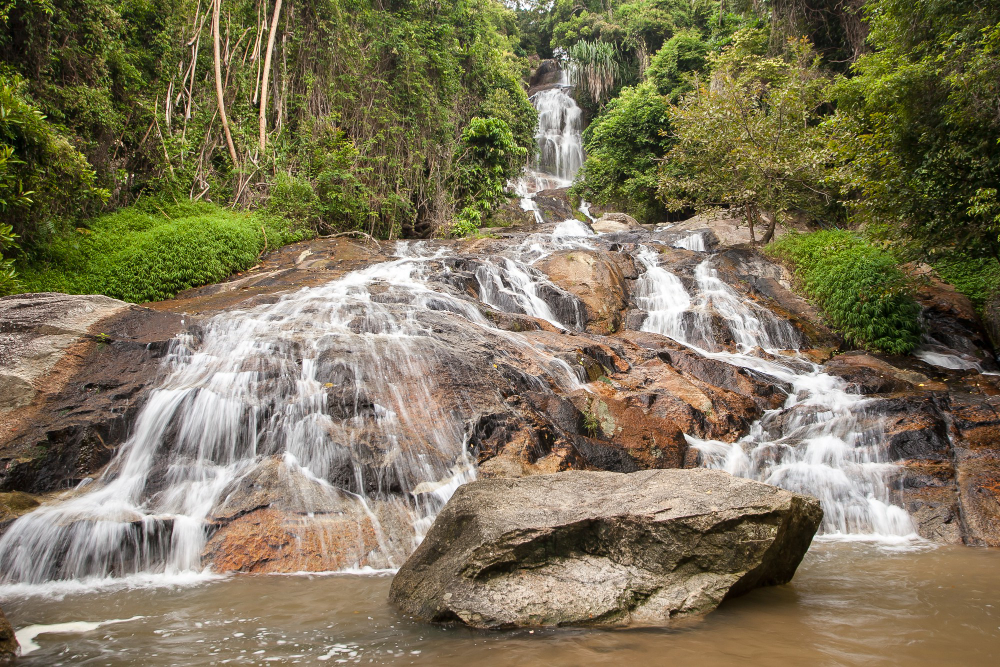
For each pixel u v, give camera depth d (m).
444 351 7.86
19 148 9.31
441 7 22.80
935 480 6.73
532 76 39.38
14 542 4.91
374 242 15.45
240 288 11.50
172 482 5.84
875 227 10.59
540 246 14.71
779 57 18.53
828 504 6.70
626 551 4.04
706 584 3.94
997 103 8.16
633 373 9.24
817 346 11.78
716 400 8.57
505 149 21.50
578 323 11.41
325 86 18.48
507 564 3.86
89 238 11.70
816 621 3.73
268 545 5.16
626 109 24.61
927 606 4.02
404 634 3.59
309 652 3.34
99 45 13.13
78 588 4.59
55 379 6.80
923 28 10.38
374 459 6.14
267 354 7.38
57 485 5.82
